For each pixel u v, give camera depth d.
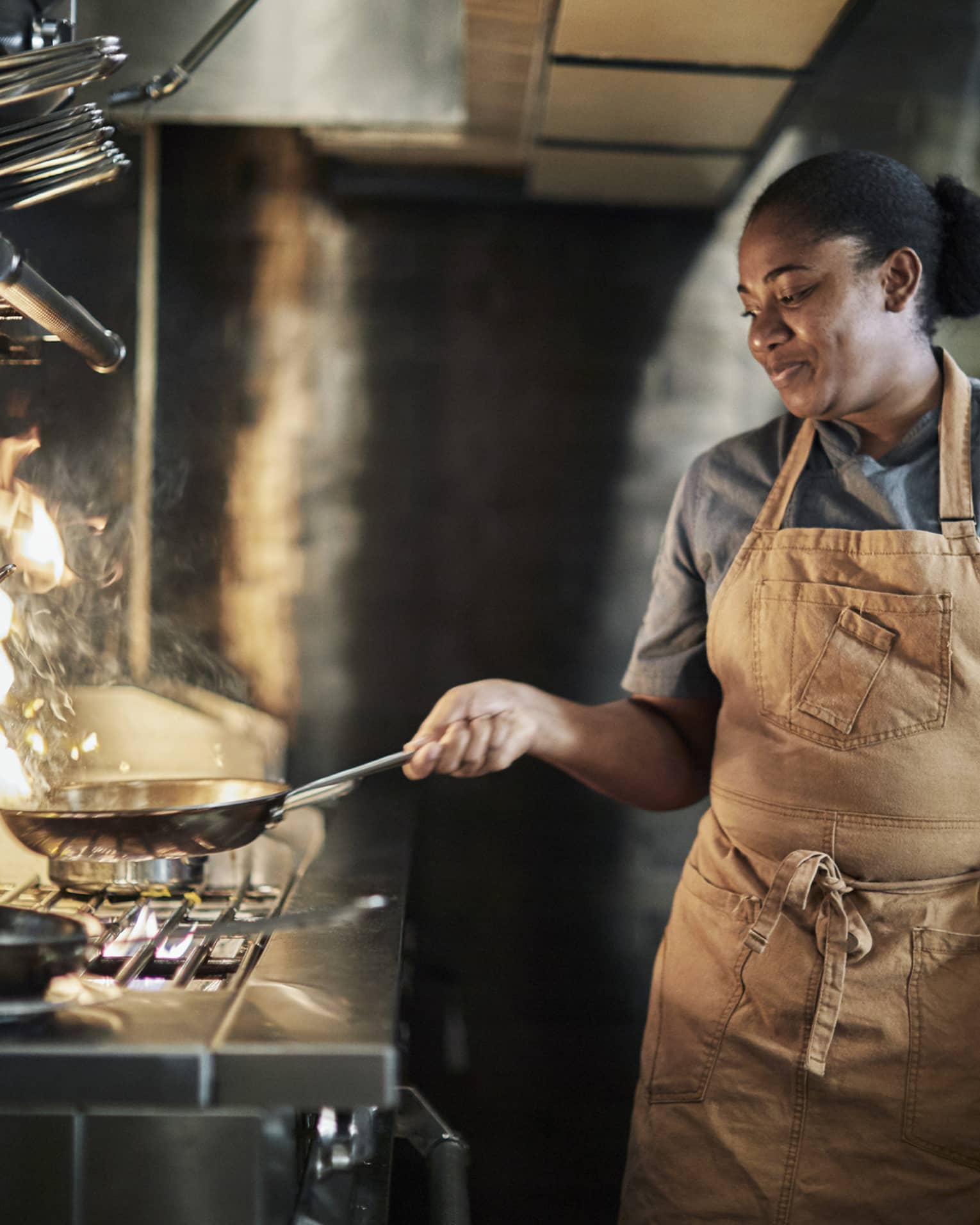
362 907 0.88
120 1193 0.78
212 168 2.03
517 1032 2.08
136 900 1.23
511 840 2.09
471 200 2.06
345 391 2.07
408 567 2.09
